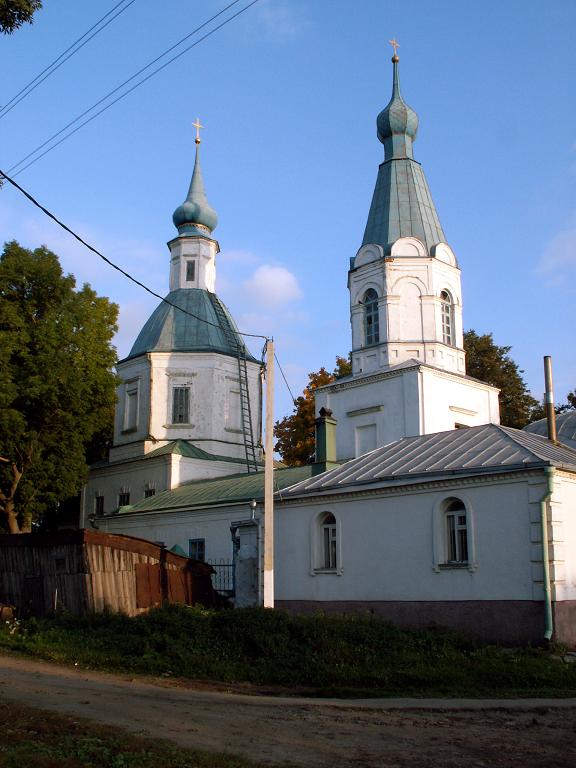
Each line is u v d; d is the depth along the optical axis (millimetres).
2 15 12211
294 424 52250
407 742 9320
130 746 8180
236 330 46531
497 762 8430
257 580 24328
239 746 8812
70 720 9461
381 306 35031
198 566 25297
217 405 43562
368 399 34219
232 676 14586
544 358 23656
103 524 39750
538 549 17594
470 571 18766
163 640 16797
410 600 19922
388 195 37000
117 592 22828
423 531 20000
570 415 33844
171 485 40312
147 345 44938
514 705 11688
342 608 21484
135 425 44125
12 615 22922
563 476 18328
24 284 36906
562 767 8273
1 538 24719
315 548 22578
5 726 8898
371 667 14523
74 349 37625
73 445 37781
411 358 34156
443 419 33000
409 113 38156
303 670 14469
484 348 54250
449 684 13625
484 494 18859
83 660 16188
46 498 38500
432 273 35094
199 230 47656
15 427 34188
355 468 23094
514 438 20578
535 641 17328
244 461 43406
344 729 9992
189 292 46625
